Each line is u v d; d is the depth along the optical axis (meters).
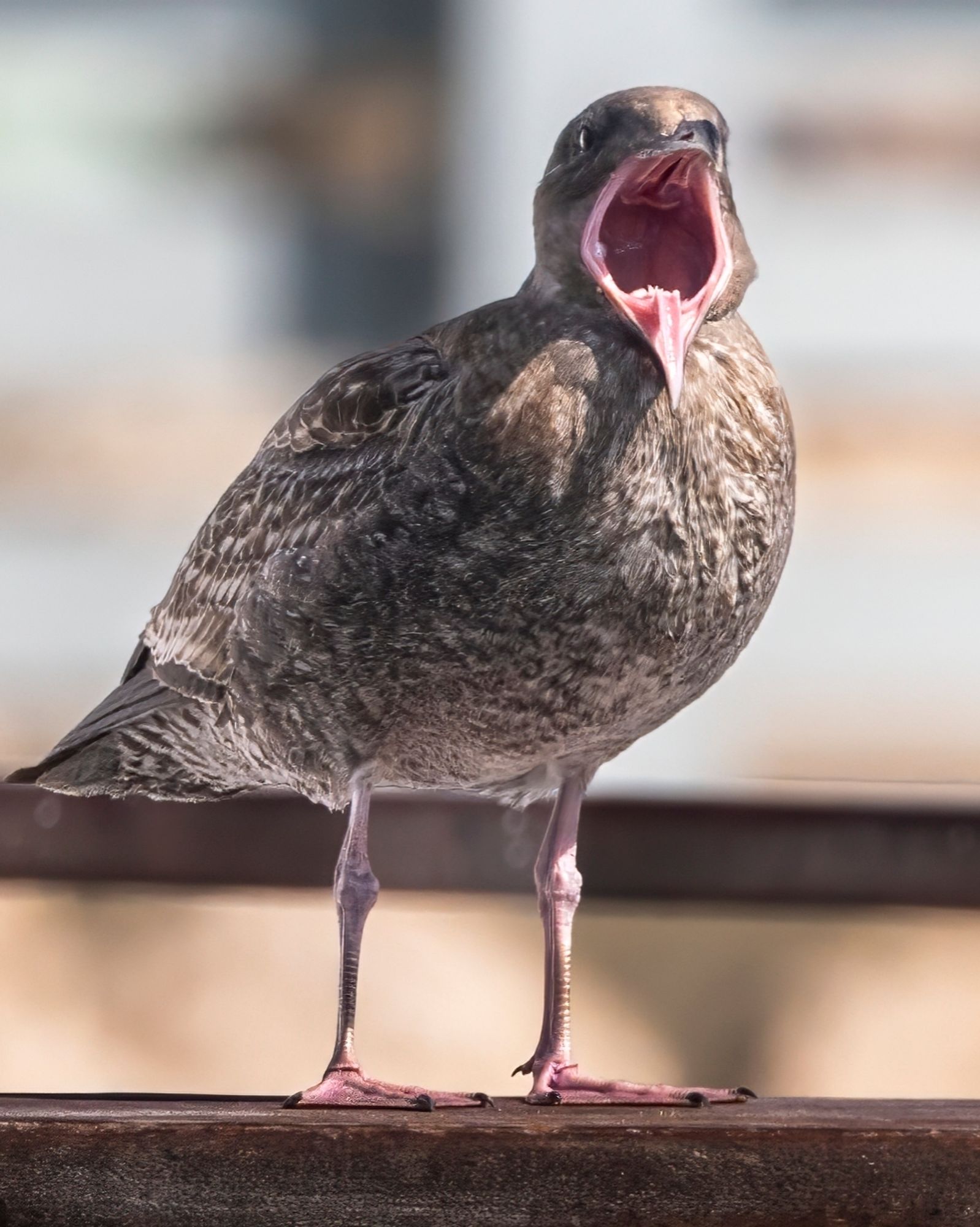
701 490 6.64
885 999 13.94
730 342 6.91
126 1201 5.77
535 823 9.20
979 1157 5.86
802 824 9.32
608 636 6.69
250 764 7.59
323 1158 5.80
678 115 6.73
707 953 14.13
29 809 9.21
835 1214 5.85
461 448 6.69
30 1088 12.74
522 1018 13.38
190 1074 12.93
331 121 17.06
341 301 16.56
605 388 6.62
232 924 13.89
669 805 9.33
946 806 9.30
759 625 7.17
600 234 6.59
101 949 13.66
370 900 6.89
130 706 7.91
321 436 7.16
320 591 6.83
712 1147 5.85
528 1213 5.83
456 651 6.76
